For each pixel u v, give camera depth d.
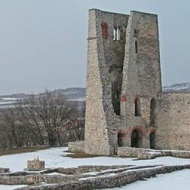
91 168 56.88
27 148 103.31
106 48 87.56
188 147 85.38
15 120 133.75
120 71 89.88
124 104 86.25
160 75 92.75
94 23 85.12
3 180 50.50
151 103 90.94
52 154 86.19
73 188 39.50
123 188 42.28
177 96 87.56
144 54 90.38
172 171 53.41
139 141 89.12
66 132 135.00
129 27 88.06
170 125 88.31
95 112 84.25
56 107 131.88
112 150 82.19
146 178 47.97
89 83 85.38
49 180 48.22
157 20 93.50
